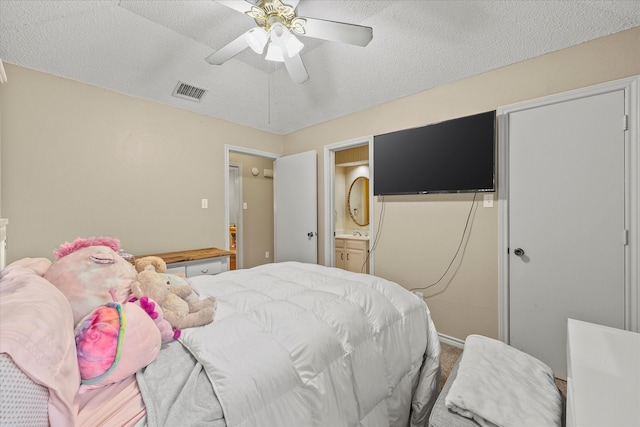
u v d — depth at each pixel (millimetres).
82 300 865
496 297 2154
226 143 3293
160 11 1916
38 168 2076
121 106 2490
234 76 2766
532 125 1979
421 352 1417
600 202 1741
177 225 2867
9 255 1958
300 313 1146
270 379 834
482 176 2123
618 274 1688
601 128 1731
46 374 539
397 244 2730
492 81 2152
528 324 2012
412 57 2254
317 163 3482
